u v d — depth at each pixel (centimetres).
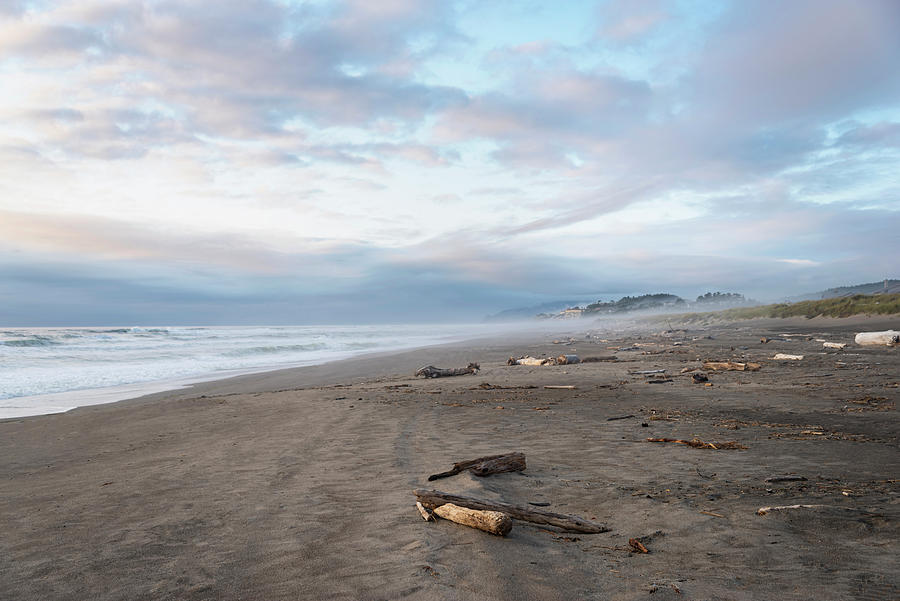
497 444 739
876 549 342
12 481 671
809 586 295
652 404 1084
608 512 441
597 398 1192
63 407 1477
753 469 562
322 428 913
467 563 333
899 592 282
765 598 282
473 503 434
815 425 812
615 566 330
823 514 407
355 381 1962
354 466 635
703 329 5738
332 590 304
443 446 736
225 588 316
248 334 7650
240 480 592
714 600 280
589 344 3759
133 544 403
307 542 389
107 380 2194
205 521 453
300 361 3212
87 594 318
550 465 612
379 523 421
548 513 418
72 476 675
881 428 771
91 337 5397
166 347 4359
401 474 587
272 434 884
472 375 1920
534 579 309
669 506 445
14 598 316
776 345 2756
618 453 661
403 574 320
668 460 614
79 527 456
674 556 345
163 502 519
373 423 939
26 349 3719
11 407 1489
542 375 1781
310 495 518
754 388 1256
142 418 1166
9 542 423
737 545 358
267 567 345
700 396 1167
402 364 2692
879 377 1346
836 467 561
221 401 1360
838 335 3441
